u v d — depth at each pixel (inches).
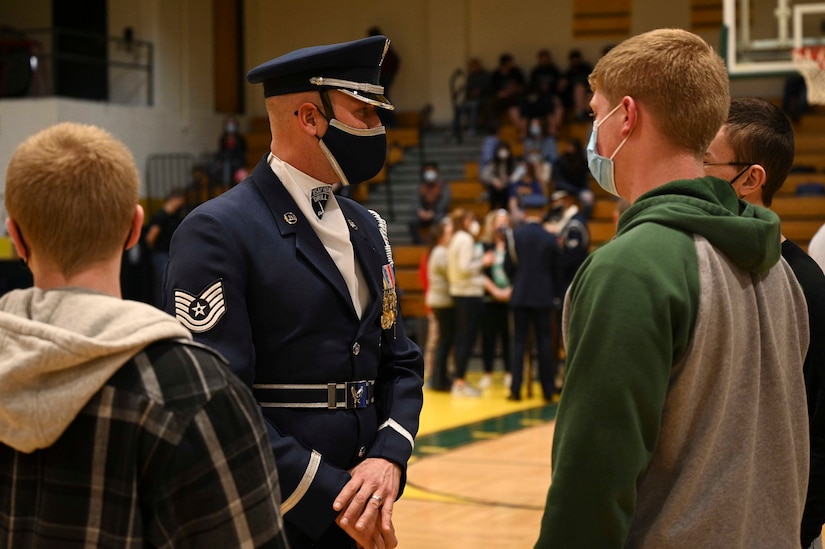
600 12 588.1
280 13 627.2
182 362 50.1
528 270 331.9
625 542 59.9
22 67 505.0
